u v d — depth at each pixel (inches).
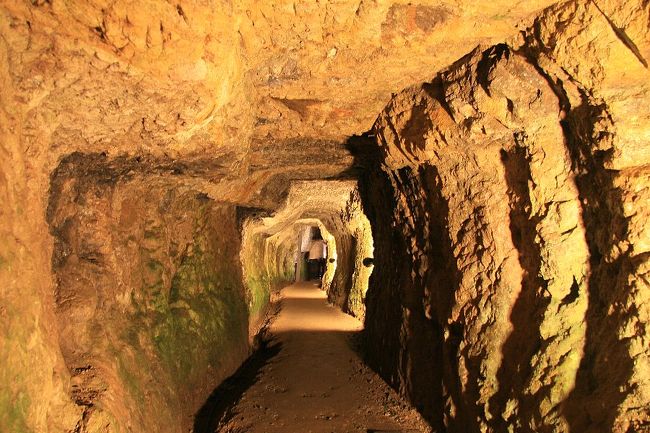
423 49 144.9
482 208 164.1
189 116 141.9
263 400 232.1
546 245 132.5
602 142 111.9
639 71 102.5
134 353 177.0
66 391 125.8
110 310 175.6
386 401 237.3
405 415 217.3
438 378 200.7
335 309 621.6
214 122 161.6
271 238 713.6
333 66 158.2
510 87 133.8
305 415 213.5
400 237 266.4
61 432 116.5
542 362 128.3
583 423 112.7
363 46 144.6
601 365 113.0
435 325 211.5
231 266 353.7
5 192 105.0
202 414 227.0
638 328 103.5
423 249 224.2
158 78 122.6
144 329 196.9
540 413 123.5
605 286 117.6
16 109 109.9
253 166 273.0
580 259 126.3
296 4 124.9
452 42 139.6
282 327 463.2
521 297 150.8
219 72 132.1
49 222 146.7
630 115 106.5
